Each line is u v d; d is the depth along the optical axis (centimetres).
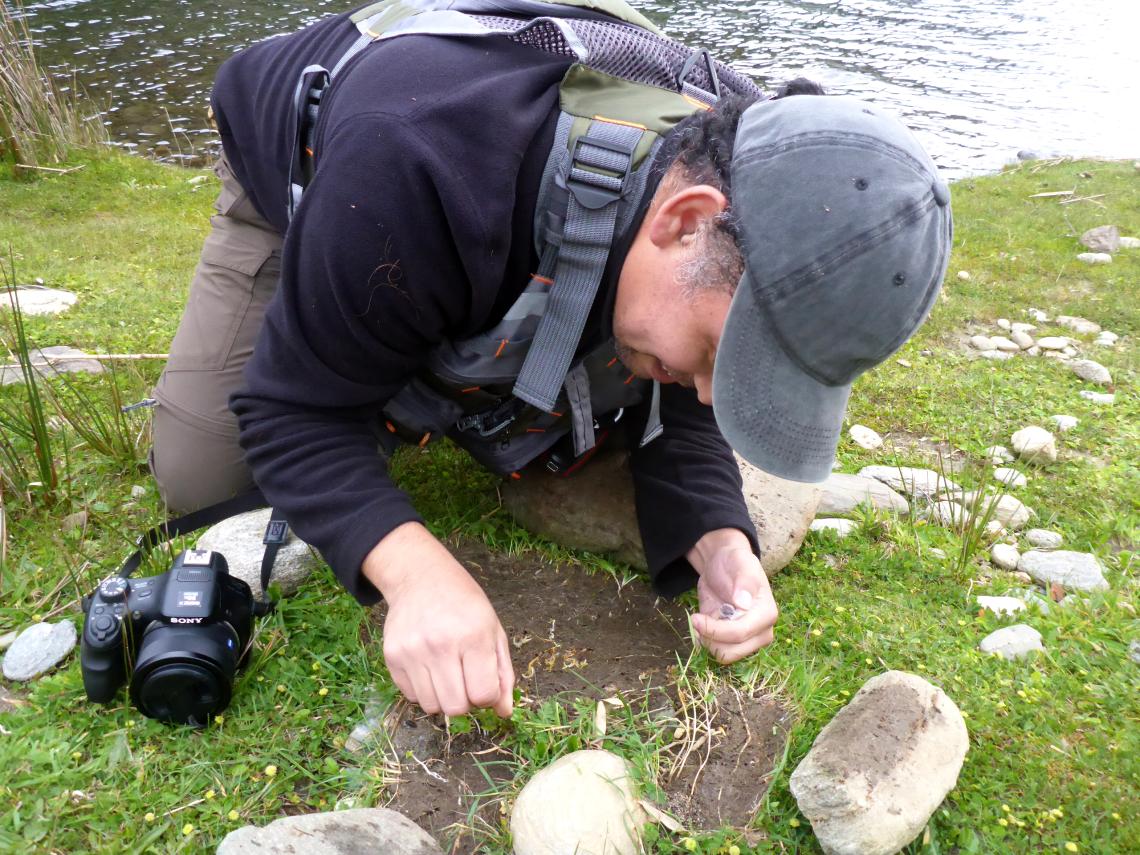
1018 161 832
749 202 139
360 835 155
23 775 170
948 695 196
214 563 185
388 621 153
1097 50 1256
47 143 661
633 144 154
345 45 190
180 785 171
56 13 1130
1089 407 354
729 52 1132
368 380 169
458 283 162
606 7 192
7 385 304
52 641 201
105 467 268
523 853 158
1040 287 500
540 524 244
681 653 211
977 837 166
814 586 233
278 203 211
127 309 397
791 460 152
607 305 163
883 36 1268
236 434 243
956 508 280
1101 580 243
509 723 187
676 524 210
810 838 166
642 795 171
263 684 193
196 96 882
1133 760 181
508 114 155
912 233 134
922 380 372
